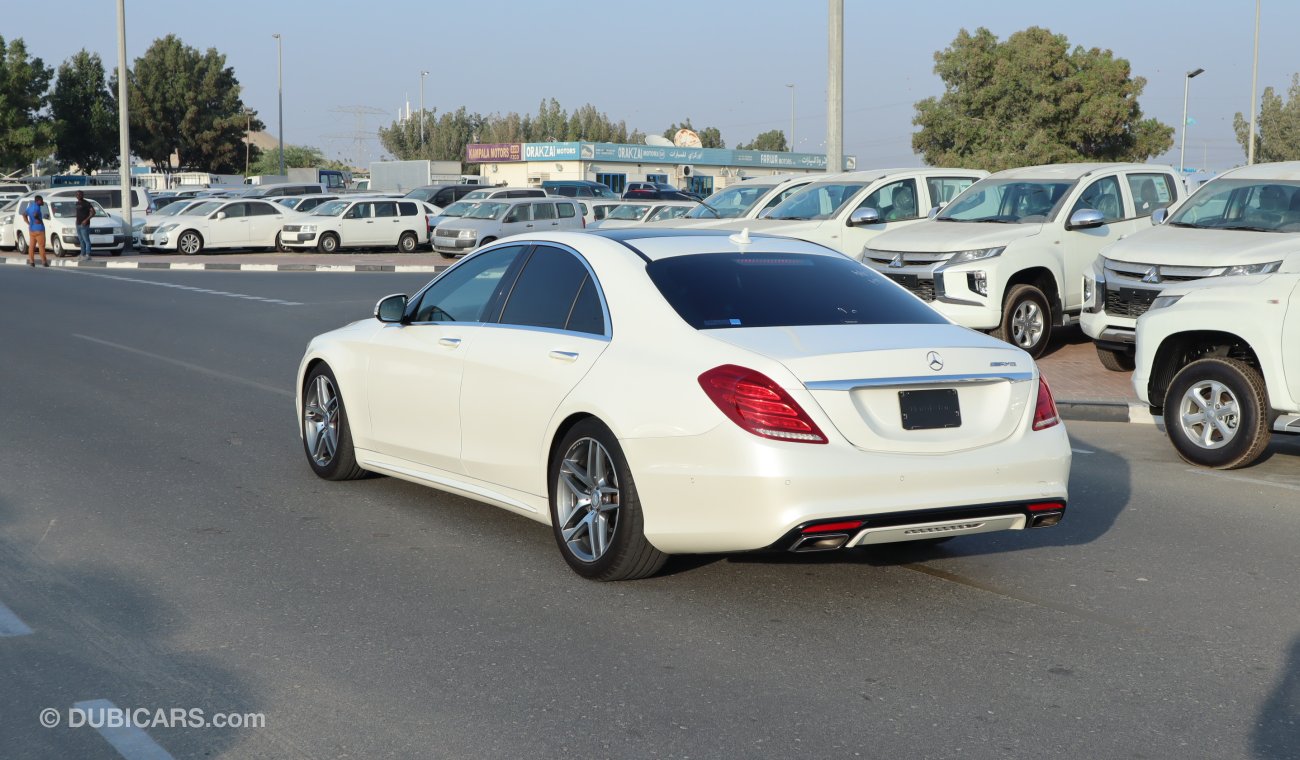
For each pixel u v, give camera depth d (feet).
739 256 19.80
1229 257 37.45
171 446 29.40
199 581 18.72
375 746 12.92
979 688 14.69
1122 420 35.14
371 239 123.85
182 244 120.37
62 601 17.69
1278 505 24.70
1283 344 26.89
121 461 27.61
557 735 13.21
